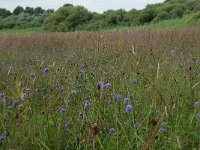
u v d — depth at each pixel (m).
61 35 17.05
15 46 13.45
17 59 8.41
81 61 6.57
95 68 5.69
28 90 3.47
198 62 6.25
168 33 14.65
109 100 3.62
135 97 3.91
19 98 3.34
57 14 37.59
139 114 3.27
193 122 3.45
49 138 3.00
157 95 3.77
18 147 2.61
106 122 3.32
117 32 14.80
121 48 8.70
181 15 38.94
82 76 4.97
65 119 3.25
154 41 11.52
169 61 6.42
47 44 13.93
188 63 6.03
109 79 4.57
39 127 3.05
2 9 62.69
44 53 10.63
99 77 4.71
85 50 8.84
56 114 3.36
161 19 37.00
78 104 3.67
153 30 16.94
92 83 4.53
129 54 7.22
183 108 3.72
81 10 35.78
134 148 2.93
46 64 6.95
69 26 35.03
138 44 10.23
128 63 6.14
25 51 11.60
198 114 3.29
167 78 4.79
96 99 3.76
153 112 3.27
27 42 14.85
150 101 3.75
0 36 19.09
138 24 34.44
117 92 4.05
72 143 3.03
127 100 3.15
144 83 4.41
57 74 4.96
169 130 3.15
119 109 3.51
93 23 33.25
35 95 4.00
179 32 15.13
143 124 3.24
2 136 2.61
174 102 3.64
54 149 2.96
